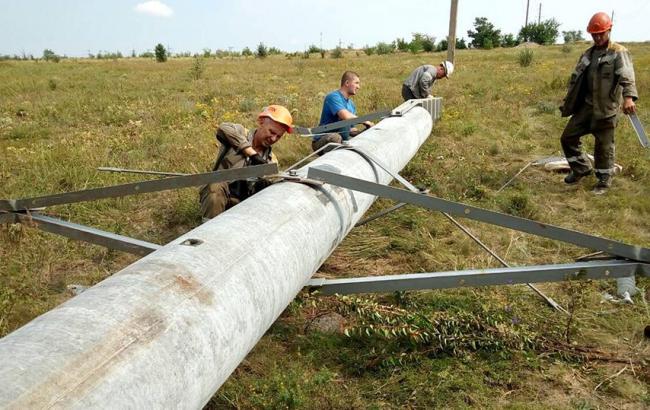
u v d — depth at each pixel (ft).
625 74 18.30
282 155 24.26
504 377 9.67
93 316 5.59
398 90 44.34
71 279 13.46
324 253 10.38
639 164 21.76
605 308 11.83
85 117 35.91
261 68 81.00
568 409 8.97
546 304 11.98
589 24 18.97
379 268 14.20
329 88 50.34
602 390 9.43
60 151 24.03
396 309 11.17
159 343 5.68
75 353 5.03
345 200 11.53
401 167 17.48
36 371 4.66
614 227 16.67
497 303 11.76
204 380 6.17
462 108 34.76
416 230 16.14
